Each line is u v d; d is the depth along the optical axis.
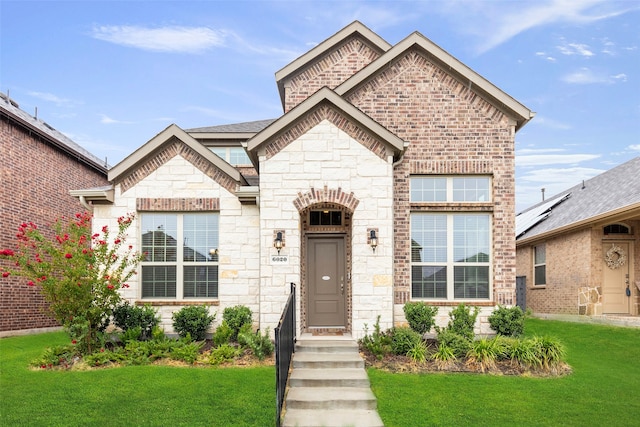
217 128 17.95
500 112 12.45
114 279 10.91
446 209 12.28
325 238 12.78
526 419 7.74
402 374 9.61
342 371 9.53
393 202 12.14
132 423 7.28
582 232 17.50
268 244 11.29
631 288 17.08
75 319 10.41
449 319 11.97
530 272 21.56
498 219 12.20
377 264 11.18
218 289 12.46
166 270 12.60
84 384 8.84
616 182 19.09
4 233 14.75
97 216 12.55
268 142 11.45
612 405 8.38
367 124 11.27
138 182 12.60
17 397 8.21
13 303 15.11
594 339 13.75
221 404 8.01
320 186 11.34
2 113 14.56
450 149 12.38
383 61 12.44
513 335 11.48
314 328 12.52
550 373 9.97
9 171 15.04
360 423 7.52
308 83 14.73
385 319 11.06
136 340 11.24
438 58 12.39
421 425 7.48
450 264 12.32
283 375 8.05
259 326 11.37
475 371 9.89
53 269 10.77
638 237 17.09
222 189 12.62
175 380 9.06
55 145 17.38
